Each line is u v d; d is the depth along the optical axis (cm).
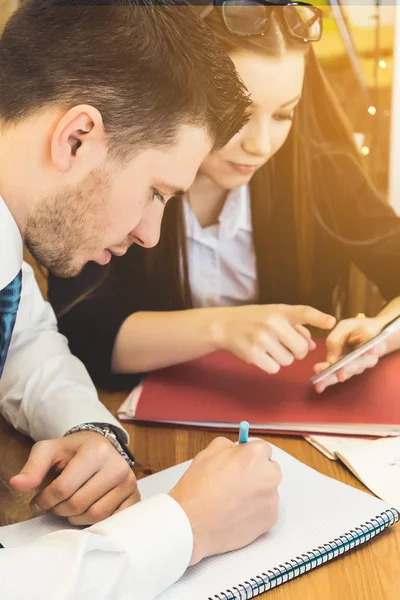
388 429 114
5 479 106
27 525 94
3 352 96
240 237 138
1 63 87
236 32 123
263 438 116
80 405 111
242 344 125
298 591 82
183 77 88
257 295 142
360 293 141
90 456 94
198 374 131
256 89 127
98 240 93
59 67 85
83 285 133
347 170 134
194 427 119
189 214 136
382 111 129
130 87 85
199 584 81
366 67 127
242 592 80
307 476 101
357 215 136
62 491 92
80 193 89
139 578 78
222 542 85
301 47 125
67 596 72
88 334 133
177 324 130
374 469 104
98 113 84
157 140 88
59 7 87
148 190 91
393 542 90
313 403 121
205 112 90
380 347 126
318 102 129
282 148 132
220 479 87
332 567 86
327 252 139
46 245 93
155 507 83
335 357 126
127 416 122
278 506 91
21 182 88
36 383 116
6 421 122
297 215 137
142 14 87
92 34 85
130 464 106
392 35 125
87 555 76
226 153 131
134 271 136
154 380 130
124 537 79
